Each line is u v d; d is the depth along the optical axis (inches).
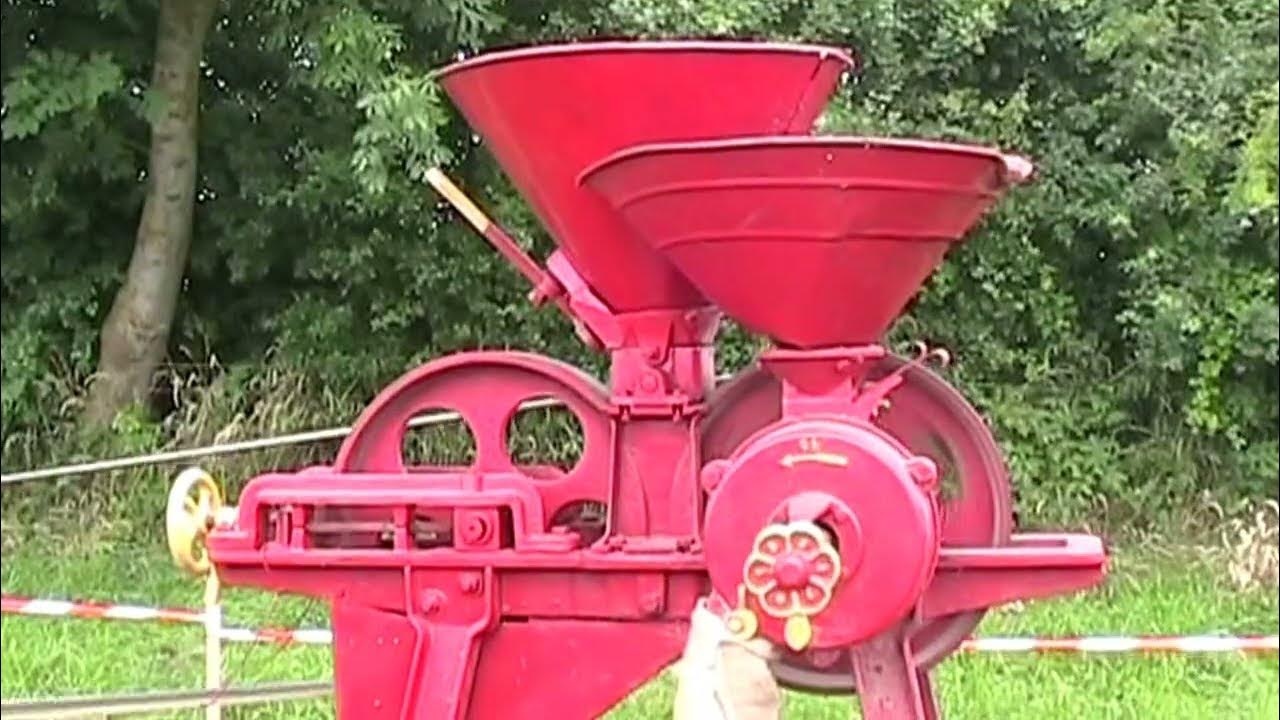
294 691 260.8
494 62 185.9
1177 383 455.5
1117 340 458.3
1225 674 338.6
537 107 186.5
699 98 182.5
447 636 198.1
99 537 429.4
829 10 371.2
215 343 478.6
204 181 457.7
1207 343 445.1
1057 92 436.1
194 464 424.8
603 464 199.5
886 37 383.2
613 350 198.8
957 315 446.9
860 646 182.9
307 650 329.7
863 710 186.7
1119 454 450.0
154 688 308.0
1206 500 446.0
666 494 196.7
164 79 431.8
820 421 180.2
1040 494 442.0
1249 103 402.6
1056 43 426.9
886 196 172.4
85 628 360.8
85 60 440.1
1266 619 387.2
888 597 175.9
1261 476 451.2
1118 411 453.1
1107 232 450.9
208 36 428.1
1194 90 413.1
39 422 465.7
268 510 203.5
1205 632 366.6
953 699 305.9
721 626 179.5
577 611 196.7
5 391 465.1
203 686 288.4
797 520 175.8
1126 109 434.0
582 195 190.2
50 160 463.5
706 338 201.0
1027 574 188.7
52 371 474.9
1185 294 443.2
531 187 193.9
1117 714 304.3
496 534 197.3
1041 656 339.3
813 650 183.2
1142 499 445.1
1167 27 401.4
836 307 178.5
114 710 225.6
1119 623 374.0
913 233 175.9
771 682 179.2
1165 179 438.3
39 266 482.3
